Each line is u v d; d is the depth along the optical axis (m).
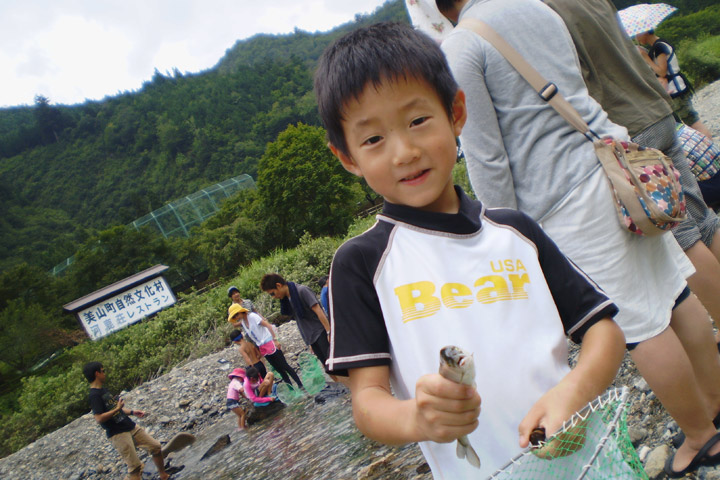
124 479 8.45
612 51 2.46
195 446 8.44
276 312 14.64
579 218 2.08
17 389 27.59
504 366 1.22
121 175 165.88
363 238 1.35
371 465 3.77
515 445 1.19
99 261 53.97
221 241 46.12
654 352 2.04
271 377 8.35
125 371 14.95
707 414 2.10
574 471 1.10
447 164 1.25
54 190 166.88
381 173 1.24
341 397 7.17
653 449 2.41
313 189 48.88
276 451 5.93
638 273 2.08
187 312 16.62
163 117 177.50
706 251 2.54
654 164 2.03
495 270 1.29
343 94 1.22
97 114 193.00
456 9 2.49
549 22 2.20
